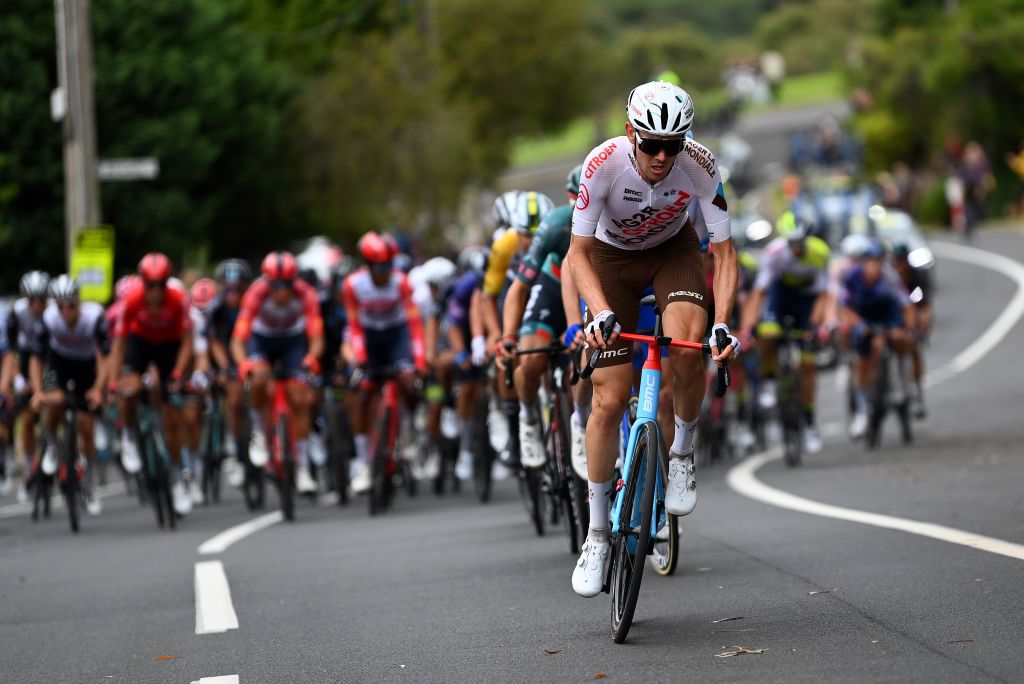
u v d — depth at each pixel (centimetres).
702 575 2236
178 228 9369
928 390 5991
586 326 1750
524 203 2841
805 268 4069
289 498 3747
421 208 11319
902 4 17662
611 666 1670
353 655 1853
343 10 12812
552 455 2675
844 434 5050
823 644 1700
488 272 2970
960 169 13212
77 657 1986
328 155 11000
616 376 1869
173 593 2516
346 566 2700
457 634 1934
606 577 1919
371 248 3762
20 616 2378
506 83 15800
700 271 1927
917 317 4497
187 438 4475
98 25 8925
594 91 18188
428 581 2423
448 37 15512
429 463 5250
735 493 3422
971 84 14500
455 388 4269
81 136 5931
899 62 15475
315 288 4303
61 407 3859
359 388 3941
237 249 11288
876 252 4375
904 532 2520
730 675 1582
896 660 1602
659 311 1902
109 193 8831
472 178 12281
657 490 1889
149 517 4103
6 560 3238
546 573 2414
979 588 1964
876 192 14288
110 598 2508
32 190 8606
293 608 2252
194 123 9175
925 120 15350
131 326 3747
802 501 3139
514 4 15675
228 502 4572
